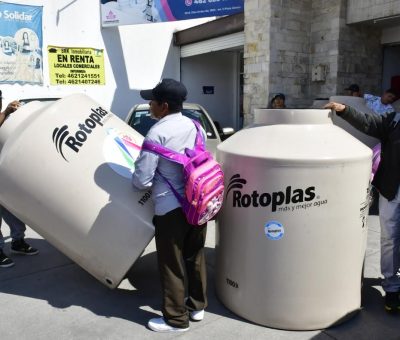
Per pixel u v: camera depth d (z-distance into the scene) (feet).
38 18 32.94
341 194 8.90
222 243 10.25
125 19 34.68
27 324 9.97
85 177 10.14
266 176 8.93
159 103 9.23
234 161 9.53
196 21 41.50
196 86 42.47
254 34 27.55
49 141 10.14
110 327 9.80
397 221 9.98
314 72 27.37
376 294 11.19
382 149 10.27
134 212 10.09
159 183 9.17
